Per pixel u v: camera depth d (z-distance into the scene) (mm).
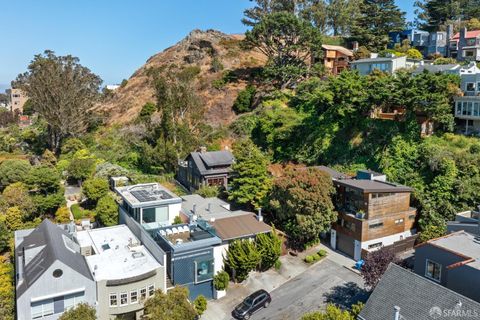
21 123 100188
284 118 57500
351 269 34312
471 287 22906
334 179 38938
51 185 44844
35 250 27922
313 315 21016
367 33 81000
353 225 36000
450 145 43781
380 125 47688
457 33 79938
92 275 26625
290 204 35406
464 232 28469
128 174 55250
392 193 36406
